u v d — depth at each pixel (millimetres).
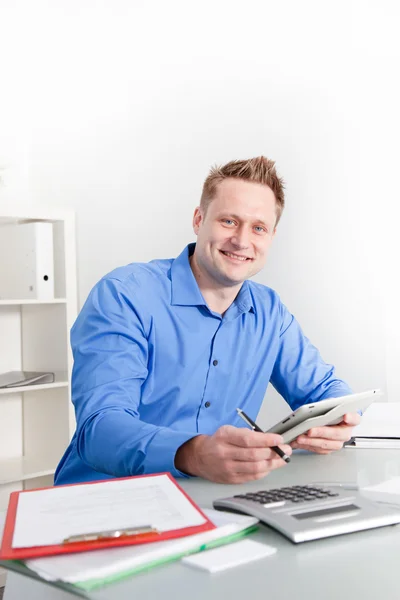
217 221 1570
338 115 2537
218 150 2820
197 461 1142
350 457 1393
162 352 1559
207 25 2838
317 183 2594
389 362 2480
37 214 2891
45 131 3340
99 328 1443
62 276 2998
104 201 3168
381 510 942
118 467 1216
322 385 1742
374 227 2480
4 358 3127
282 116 2658
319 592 717
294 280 2670
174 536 819
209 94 2840
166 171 2961
